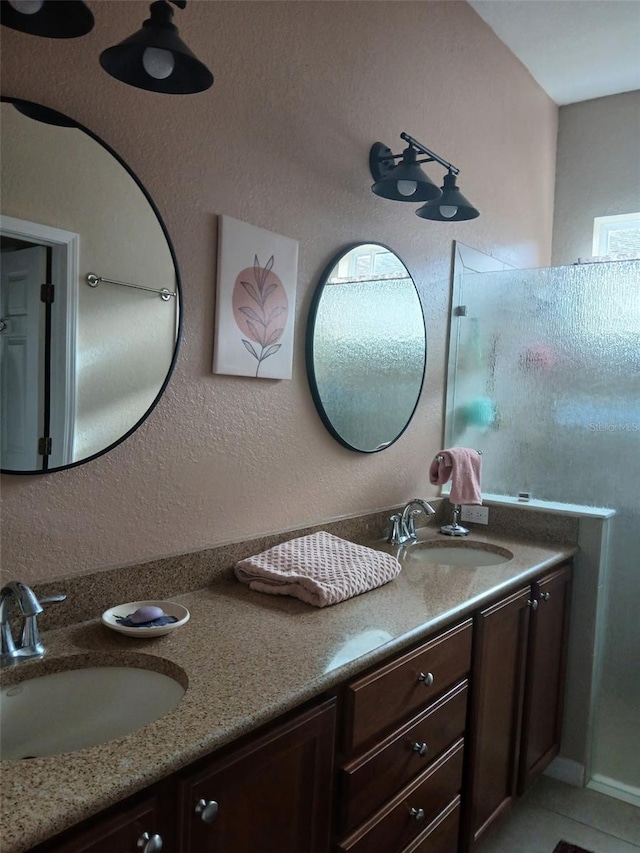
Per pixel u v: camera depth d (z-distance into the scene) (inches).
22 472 48.5
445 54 98.3
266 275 68.6
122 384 55.0
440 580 72.0
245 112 65.6
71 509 52.6
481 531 100.7
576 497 97.4
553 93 134.0
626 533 93.3
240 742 41.5
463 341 107.1
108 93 53.1
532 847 80.0
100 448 53.7
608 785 94.0
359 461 86.4
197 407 62.7
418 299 96.3
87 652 48.3
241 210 65.8
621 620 94.0
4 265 46.8
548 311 99.3
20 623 49.1
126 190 54.3
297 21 71.2
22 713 45.6
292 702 43.3
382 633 55.0
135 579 57.7
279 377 71.5
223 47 62.9
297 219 72.9
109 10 52.6
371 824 53.5
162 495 60.0
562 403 98.0
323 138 75.8
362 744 52.0
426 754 60.2
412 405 96.4
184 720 39.7
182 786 37.4
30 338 48.5
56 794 32.0
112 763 34.9
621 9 104.0
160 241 57.2
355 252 81.5
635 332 91.7
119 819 34.1
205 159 61.7
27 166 47.8
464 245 107.0
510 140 120.1
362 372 84.8
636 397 91.9
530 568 78.7
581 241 138.6
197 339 62.1
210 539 65.3
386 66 85.7
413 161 75.7
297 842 46.4
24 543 49.6
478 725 69.7
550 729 90.2
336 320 79.3
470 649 67.1
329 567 66.4
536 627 82.0
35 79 48.2
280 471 73.3
